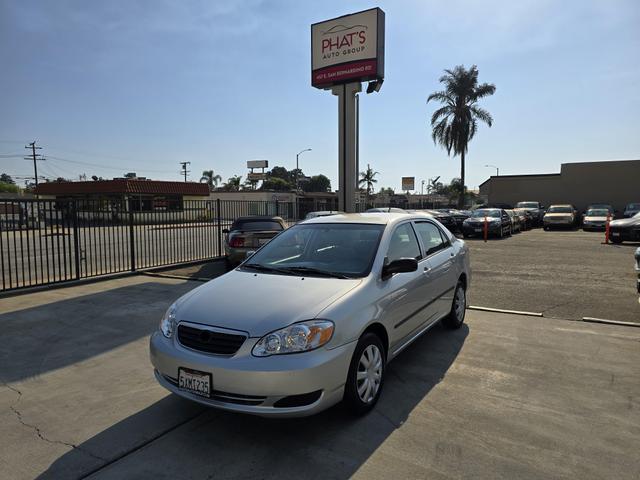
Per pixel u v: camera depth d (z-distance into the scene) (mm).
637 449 3092
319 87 15695
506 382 4227
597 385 4137
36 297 7938
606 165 36062
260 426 3447
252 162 70875
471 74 38906
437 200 73875
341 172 15539
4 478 2844
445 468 2895
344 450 3111
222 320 3295
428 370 4523
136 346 5332
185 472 2889
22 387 4207
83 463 3004
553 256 13750
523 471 2855
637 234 16766
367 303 3641
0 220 8273
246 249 10836
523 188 38906
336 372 3219
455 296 5832
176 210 15203
